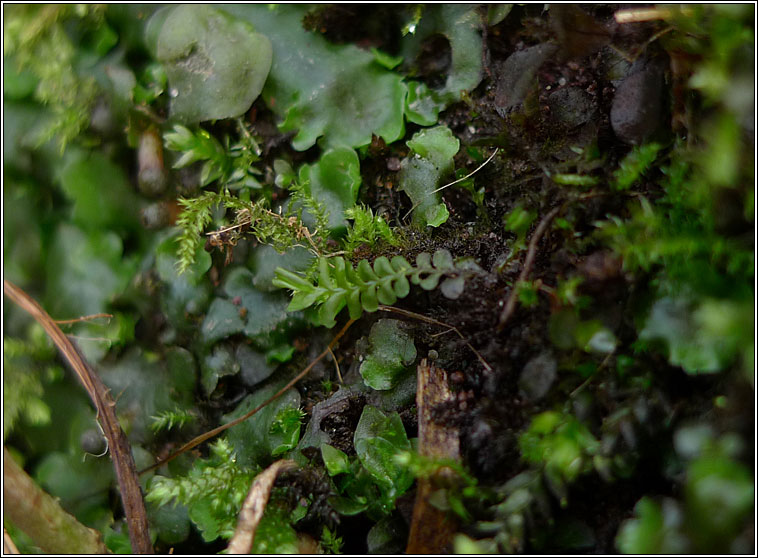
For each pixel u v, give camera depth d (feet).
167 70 0.39
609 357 0.34
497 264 0.36
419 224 0.38
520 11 0.37
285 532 0.35
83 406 0.39
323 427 0.38
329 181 0.38
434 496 0.34
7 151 0.39
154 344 0.40
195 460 0.39
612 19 0.35
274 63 0.39
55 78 0.39
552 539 0.33
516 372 0.34
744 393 0.32
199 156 0.39
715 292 0.32
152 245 0.40
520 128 0.36
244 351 0.39
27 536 0.37
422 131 0.38
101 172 0.39
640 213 0.33
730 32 0.32
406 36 0.38
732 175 0.32
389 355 0.37
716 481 0.31
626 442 0.33
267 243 0.39
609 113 0.36
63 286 0.39
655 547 0.31
